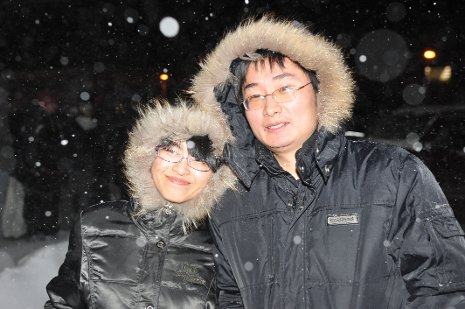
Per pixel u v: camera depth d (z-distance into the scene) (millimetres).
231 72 2461
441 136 8898
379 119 9797
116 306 2441
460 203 7102
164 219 2527
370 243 2154
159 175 2471
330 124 2283
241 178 2381
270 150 2326
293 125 2238
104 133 7965
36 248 5805
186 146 2447
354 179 2234
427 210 2119
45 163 7348
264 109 2260
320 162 2227
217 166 2457
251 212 2375
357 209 2193
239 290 2410
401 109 9898
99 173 7449
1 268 5117
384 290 2162
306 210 2242
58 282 2508
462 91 11922
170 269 2496
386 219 2166
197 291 2494
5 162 6492
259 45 2309
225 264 2461
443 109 9516
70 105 11445
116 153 7578
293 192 2301
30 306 4395
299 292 2203
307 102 2262
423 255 2098
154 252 2510
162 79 12391
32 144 7504
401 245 2152
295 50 2252
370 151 2283
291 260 2225
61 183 7277
